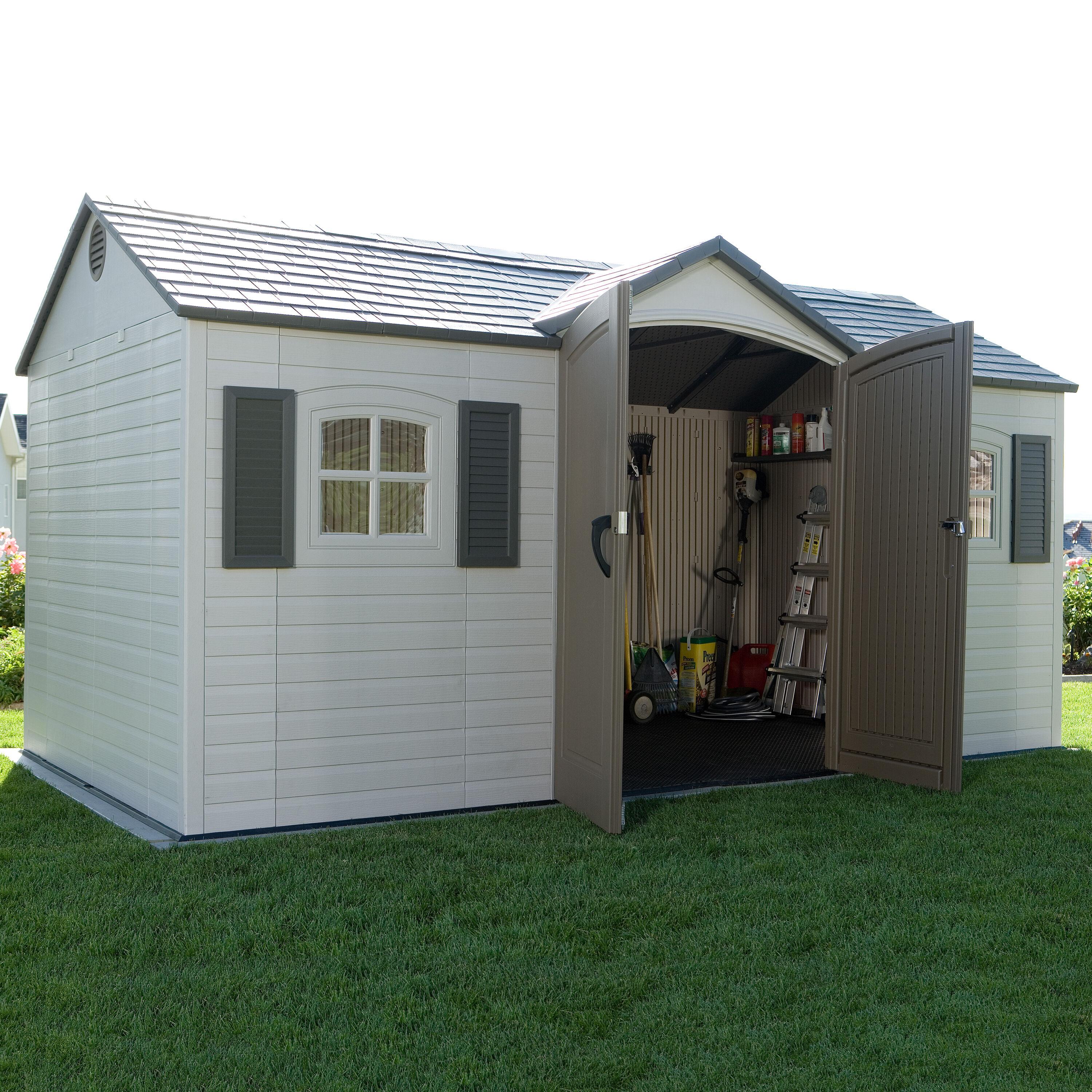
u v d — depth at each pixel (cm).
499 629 610
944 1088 310
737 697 895
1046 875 495
